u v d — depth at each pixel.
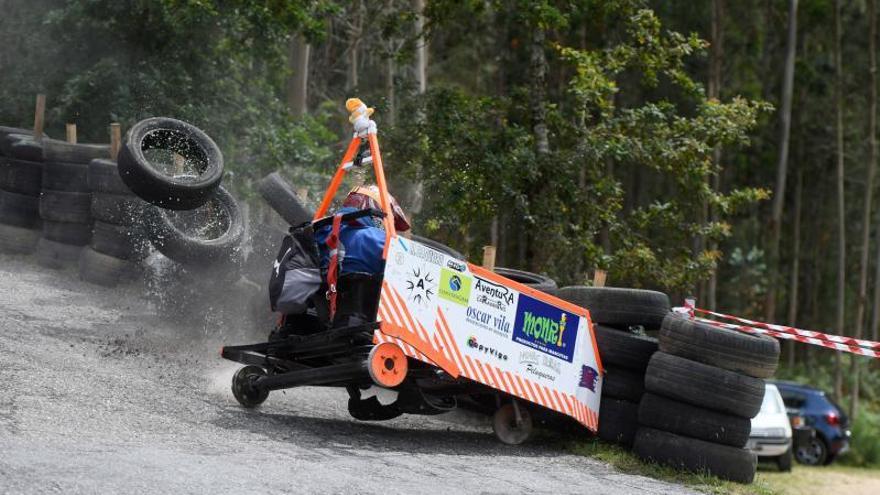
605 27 25.64
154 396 10.98
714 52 42.88
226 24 24.61
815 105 53.53
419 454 10.57
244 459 8.98
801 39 52.47
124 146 14.55
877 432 39.00
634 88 46.25
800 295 60.41
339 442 10.52
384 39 27.91
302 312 10.99
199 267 14.89
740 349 11.35
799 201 53.88
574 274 22.73
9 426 8.89
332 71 40.28
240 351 11.31
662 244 25.66
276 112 27.25
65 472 7.70
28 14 25.34
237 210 15.73
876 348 12.21
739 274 50.47
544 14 22.83
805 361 57.09
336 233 10.54
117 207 17.45
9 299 15.57
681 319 11.75
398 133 23.84
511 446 11.99
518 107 24.03
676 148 23.42
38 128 19.80
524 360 11.55
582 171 24.55
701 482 11.09
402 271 10.48
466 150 22.84
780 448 26.66
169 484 7.77
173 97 24.92
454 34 42.16
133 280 17.66
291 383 10.95
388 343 10.31
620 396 12.30
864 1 50.28
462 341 10.97
